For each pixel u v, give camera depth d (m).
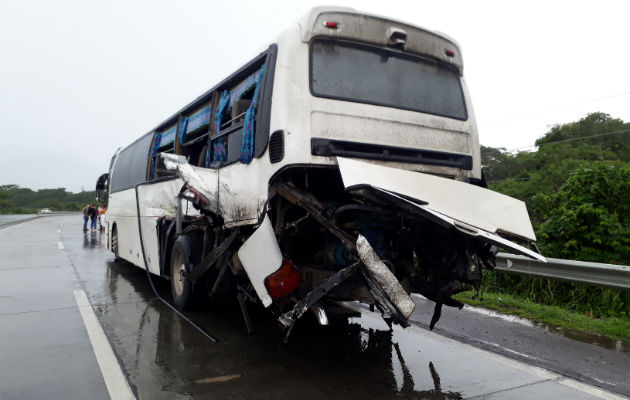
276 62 4.43
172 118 7.66
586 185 7.85
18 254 13.73
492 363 4.43
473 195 4.27
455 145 5.19
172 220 7.02
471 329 5.58
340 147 4.34
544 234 7.73
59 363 4.33
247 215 4.61
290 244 4.71
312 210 4.08
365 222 4.54
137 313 6.38
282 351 4.76
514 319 6.04
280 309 4.17
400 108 4.79
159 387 3.78
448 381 3.98
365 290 4.11
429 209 3.70
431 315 6.27
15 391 3.68
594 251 7.20
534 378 4.05
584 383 3.94
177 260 6.74
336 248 4.50
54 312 6.38
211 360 4.46
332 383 3.91
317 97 4.32
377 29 4.76
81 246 16.62
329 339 5.20
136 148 9.68
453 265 4.39
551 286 6.99
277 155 4.17
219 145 5.68
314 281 4.43
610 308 6.27
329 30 4.49
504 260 6.95
